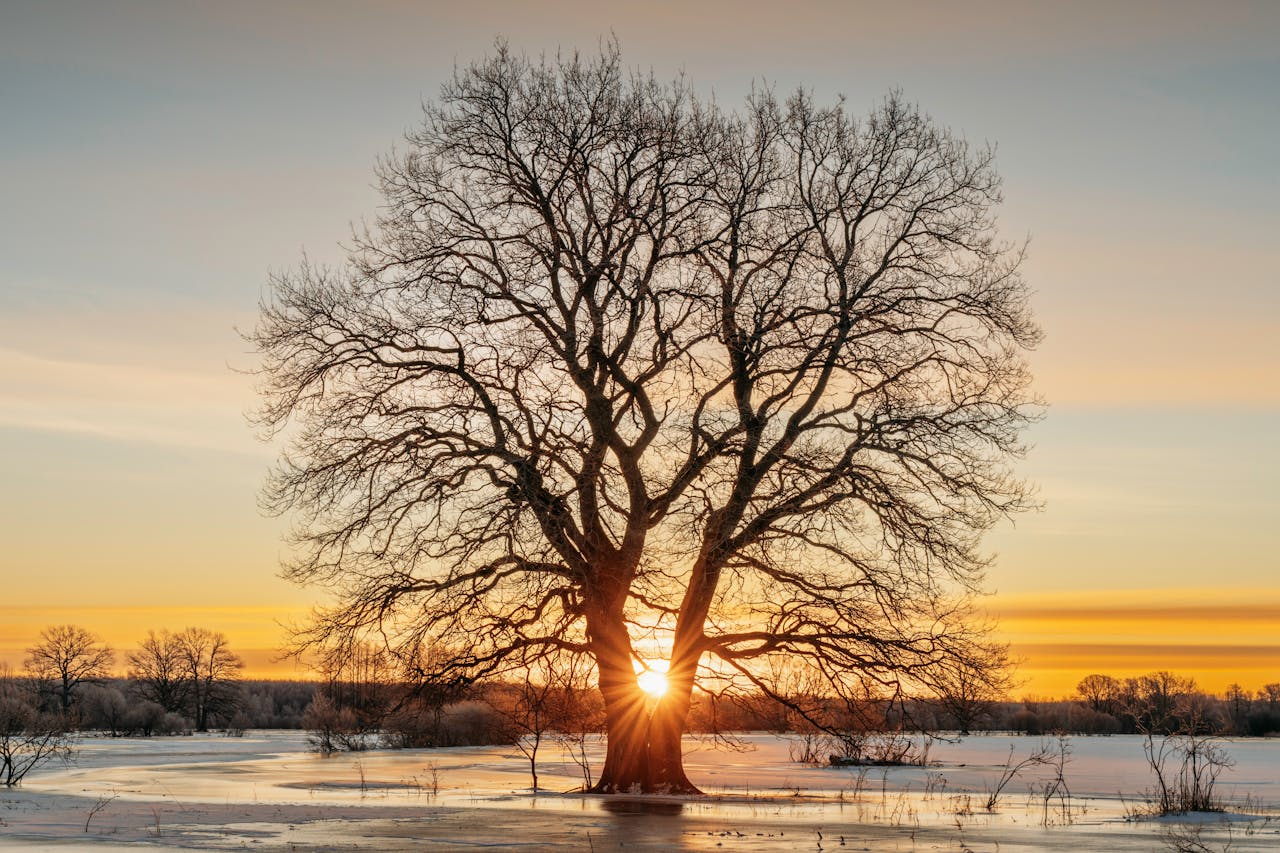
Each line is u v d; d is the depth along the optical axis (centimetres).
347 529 2770
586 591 2788
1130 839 1956
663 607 3003
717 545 2784
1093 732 8675
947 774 4647
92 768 4653
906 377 2834
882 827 2145
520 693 3053
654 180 2828
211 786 3466
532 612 2825
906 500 2755
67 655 12081
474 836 1889
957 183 2955
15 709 6862
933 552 2728
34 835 1853
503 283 2900
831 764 5022
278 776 4066
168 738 9888
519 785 3644
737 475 2778
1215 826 2248
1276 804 3152
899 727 3009
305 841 1800
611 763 2955
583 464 2725
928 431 2780
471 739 6531
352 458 2773
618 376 2861
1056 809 2769
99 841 1772
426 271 2841
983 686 2789
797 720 3036
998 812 2630
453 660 2789
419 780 3875
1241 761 5791
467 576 2727
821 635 2839
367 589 2756
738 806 2642
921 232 2939
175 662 12838
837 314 2758
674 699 2917
